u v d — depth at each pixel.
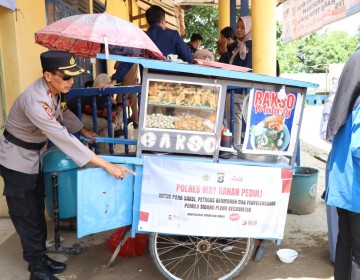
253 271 2.75
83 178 2.20
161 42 3.93
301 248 3.11
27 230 2.50
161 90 2.24
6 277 2.68
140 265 2.83
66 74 2.21
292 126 2.40
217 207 2.36
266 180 2.36
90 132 3.05
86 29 2.42
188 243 2.70
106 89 3.14
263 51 3.91
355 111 1.95
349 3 3.06
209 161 2.32
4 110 3.49
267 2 3.82
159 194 2.32
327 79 19.69
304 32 4.28
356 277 2.11
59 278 2.65
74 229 3.41
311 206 3.87
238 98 3.93
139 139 2.30
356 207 2.00
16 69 3.46
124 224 2.41
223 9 7.40
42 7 4.14
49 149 2.87
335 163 2.09
